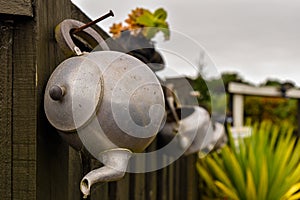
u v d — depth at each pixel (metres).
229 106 4.28
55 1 1.10
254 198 2.61
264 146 2.76
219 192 2.88
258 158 2.71
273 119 5.74
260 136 2.82
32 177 1.03
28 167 1.03
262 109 5.78
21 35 1.04
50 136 1.06
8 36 1.04
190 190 2.65
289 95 4.50
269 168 2.67
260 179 2.59
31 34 1.03
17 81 1.04
